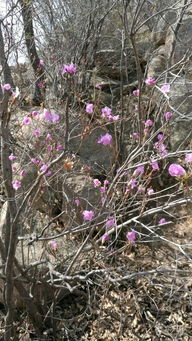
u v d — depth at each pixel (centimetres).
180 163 427
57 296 313
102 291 327
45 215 372
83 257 329
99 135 454
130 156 285
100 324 324
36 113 275
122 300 330
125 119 417
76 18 578
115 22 652
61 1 579
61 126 337
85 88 527
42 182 309
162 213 414
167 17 605
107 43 680
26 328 322
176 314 324
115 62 677
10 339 296
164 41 632
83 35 582
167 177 450
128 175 324
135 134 334
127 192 271
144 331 317
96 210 321
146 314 327
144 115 387
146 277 318
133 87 598
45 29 563
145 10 512
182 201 260
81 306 344
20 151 378
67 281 317
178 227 400
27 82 534
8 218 279
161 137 273
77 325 330
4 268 282
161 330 312
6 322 290
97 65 624
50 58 534
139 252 375
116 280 261
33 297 312
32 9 490
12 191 255
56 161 220
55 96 450
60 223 382
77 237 365
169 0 540
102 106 539
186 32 571
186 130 452
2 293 331
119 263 346
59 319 310
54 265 315
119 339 314
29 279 287
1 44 293
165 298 335
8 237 281
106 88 618
